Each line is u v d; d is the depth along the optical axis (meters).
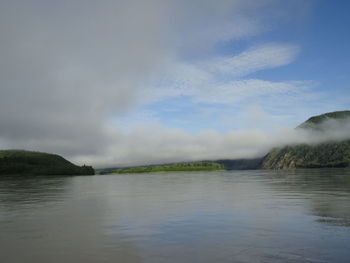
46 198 46.56
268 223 21.12
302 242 15.84
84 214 28.11
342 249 14.47
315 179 82.94
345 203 29.56
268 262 12.94
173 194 48.03
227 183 78.56
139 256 14.38
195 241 16.80
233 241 16.52
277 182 74.56
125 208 31.77
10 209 32.91
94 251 15.41
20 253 15.33
